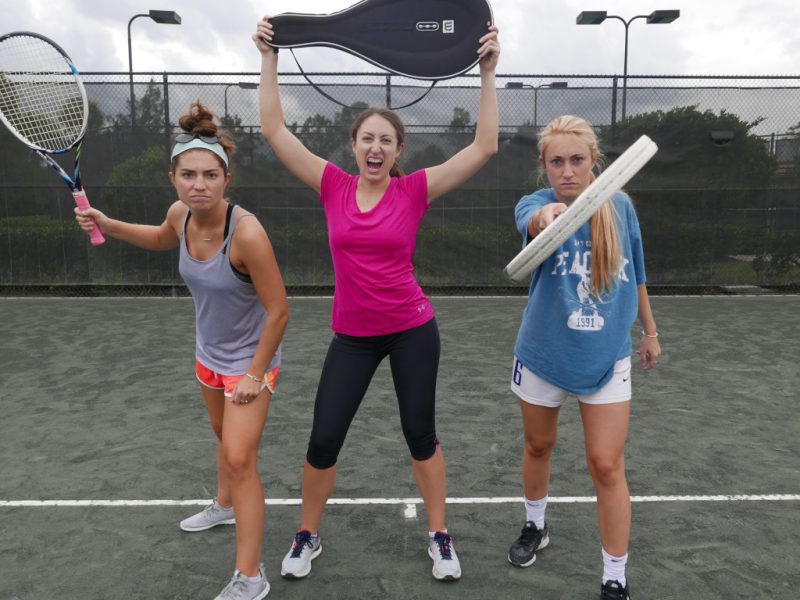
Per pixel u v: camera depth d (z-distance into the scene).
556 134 2.14
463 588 2.37
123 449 3.70
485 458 3.57
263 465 3.49
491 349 6.20
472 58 2.28
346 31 2.30
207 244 2.22
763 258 9.51
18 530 2.79
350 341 2.40
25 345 6.38
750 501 3.04
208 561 2.55
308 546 2.48
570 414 4.24
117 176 9.09
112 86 8.93
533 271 2.30
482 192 9.42
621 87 9.14
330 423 2.38
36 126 3.30
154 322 7.56
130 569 2.50
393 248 2.26
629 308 2.18
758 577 2.42
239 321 2.30
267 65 2.38
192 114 2.14
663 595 2.32
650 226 9.45
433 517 2.48
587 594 2.32
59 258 9.32
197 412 4.34
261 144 9.19
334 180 2.38
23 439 3.86
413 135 9.05
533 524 2.57
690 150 9.29
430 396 2.40
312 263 9.45
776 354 5.98
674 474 3.35
